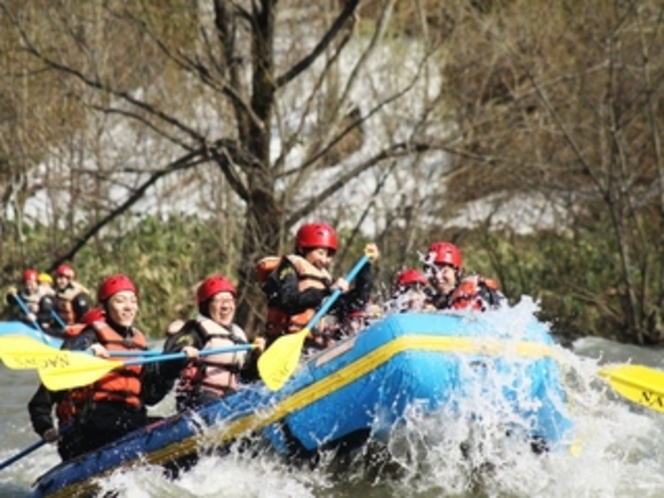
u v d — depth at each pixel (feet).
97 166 246.27
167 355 109.91
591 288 244.83
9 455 138.00
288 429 104.99
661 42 240.73
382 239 232.53
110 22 246.27
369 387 99.66
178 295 241.14
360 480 104.88
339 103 220.23
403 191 247.70
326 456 104.37
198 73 213.66
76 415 114.62
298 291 116.88
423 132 235.40
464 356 99.45
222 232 239.71
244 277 217.15
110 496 109.81
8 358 106.73
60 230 260.42
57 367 107.24
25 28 241.96
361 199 258.78
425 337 98.99
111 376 113.91
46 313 215.92
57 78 228.43
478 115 232.53
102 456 113.19
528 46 252.42
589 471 108.47
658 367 201.26
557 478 106.32
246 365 116.06
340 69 269.44
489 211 261.03
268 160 217.56
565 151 256.73
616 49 237.86
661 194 231.71
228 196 239.50
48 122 253.65
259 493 106.52
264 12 215.51
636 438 127.44
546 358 103.24
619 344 221.66
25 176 252.42
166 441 110.83
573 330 234.79
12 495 122.21
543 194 252.21
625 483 111.75
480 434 101.96
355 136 268.41
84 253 253.85
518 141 253.65
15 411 160.35
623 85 247.50
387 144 246.47
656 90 232.73
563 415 104.37
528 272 248.93
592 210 261.85
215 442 108.78
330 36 214.48
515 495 105.60
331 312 119.34
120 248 249.96
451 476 104.17
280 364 103.40
